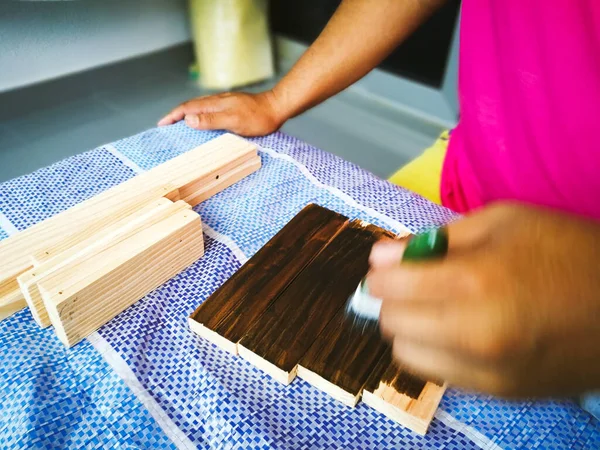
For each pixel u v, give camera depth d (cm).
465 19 80
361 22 86
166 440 42
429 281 25
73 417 43
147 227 55
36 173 73
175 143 83
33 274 49
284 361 46
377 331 48
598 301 23
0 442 41
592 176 68
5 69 179
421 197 73
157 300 54
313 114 212
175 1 223
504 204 31
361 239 60
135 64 222
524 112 74
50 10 179
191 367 47
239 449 41
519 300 23
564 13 65
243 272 55
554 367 23
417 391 44
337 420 44
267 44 234
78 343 49
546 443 43
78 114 196
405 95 216
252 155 76
